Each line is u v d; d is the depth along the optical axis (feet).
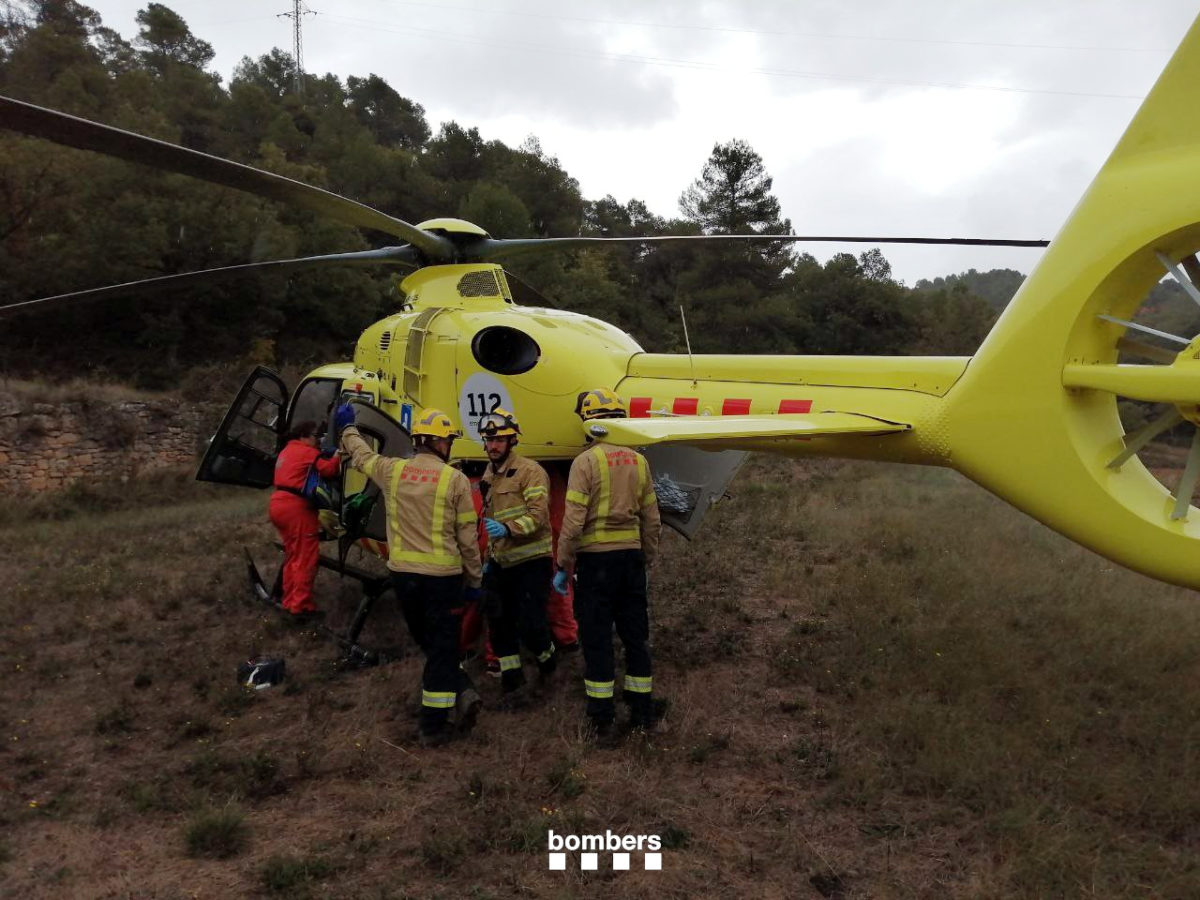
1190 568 9.92
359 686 15.29
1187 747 11.80
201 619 19.31
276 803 11.14
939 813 10.55
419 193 129.80
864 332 107.86
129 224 77.25
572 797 11.07
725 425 11.84
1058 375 10.65
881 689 14.05
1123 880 9.12
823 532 25.73
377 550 17.88
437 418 13.30
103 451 44.55
